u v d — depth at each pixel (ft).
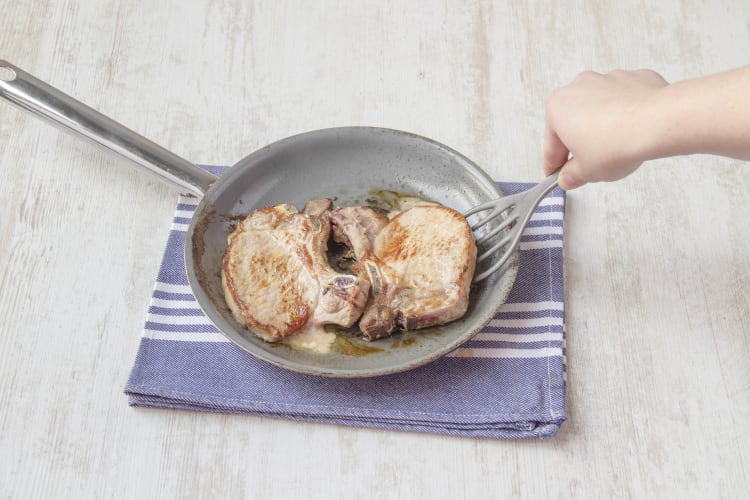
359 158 3.47
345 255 3.33
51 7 4.05
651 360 3.21
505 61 3.93
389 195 3.44
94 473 3.03
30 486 3.01
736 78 2.75
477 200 3.37
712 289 3.34
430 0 4.09
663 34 4.00
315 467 3.04
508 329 3.19
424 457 3.05
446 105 3.82
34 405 3.14
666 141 2.81
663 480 3.01
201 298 3.09
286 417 3.10
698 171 3.62
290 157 3.44
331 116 3.79
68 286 3.36
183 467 3.04
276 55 3.95
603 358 3.22
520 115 3.79
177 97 3.83
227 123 3.76
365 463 3.04
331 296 3.11
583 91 2.97
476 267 3.24
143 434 3.09
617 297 3.34
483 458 3.05
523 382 3.09
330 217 3.29
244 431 3.10
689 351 3.23
